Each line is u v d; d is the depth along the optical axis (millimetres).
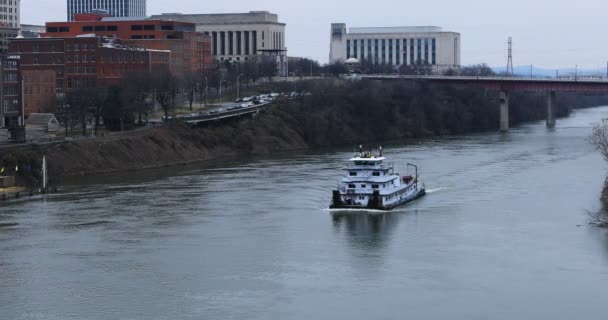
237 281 137000
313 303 127688
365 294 131375
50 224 171500
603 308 125750
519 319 122188
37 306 126500
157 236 162750
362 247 156375
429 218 179750
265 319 121688
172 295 130875
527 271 141500
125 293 131625
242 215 181125
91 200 197125
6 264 144750
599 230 166625
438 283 136125
